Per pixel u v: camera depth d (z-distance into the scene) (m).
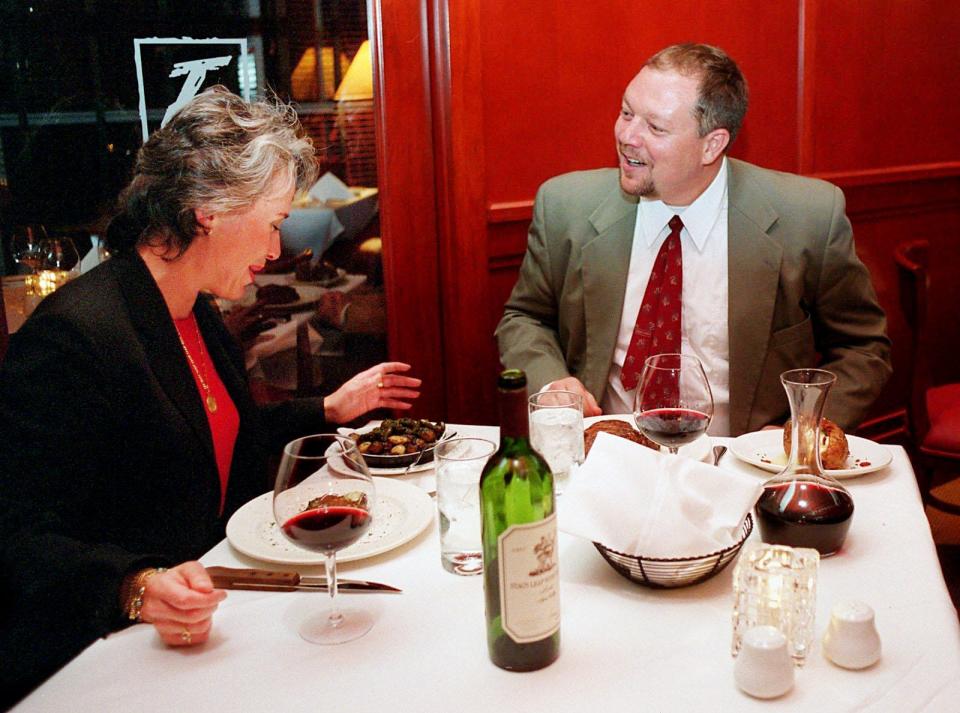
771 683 0.95
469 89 2.67
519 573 0.99
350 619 1.14
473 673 1.02
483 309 2.85
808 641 1.02
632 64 2.90
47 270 2.34
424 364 2.86
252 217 1.55
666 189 2.19
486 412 2.93
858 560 1.25
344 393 1.89
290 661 1.06
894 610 1.12
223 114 1.51
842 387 2.17
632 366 2.28
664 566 1.13
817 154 3.24
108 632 1.14
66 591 1.18
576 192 2.42
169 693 1.01
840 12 3.17
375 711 0.97
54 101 2.29
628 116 2.17
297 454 1.19
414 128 2.69
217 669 1.05
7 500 1.27
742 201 2.24
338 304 2.71
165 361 1.48
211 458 1.54
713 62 2.12
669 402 1.42
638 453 1.22
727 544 1.18
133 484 1.47
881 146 3.40
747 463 1.58
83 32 2.29
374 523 1.40
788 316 2.27
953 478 3.49
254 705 0.99
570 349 2.43
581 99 2.85
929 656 1.02
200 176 1.48
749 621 1.02
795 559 1.03
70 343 1.37
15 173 2.28
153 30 2.36
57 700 1.01
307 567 1.29
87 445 1.36
